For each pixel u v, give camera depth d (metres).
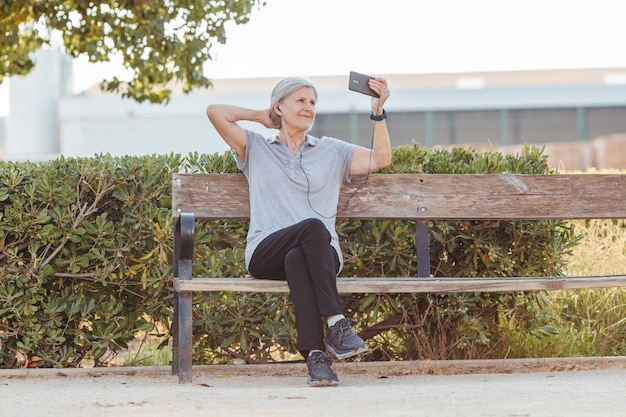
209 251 4.54
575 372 4.19
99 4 8.51
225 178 4.35
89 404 3.10
